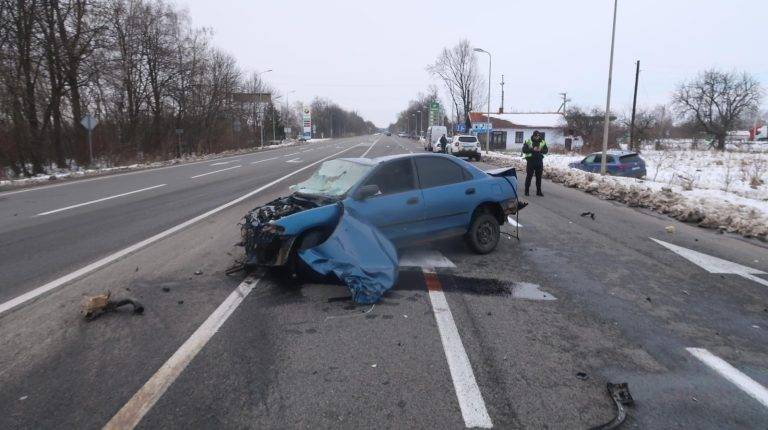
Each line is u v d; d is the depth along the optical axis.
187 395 3.39
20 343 4.19
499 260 6.98
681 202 11.70
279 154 40.75
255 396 3.39
